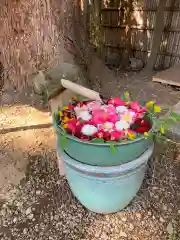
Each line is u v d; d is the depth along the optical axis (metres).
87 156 1.18
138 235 1.39
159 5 4.35
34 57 2.55
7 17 2.42
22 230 1.44
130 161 1.21
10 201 1.62
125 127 1.22
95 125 1.25
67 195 1.65
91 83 3.36
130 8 4.86
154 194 1.64
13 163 1.94
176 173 1.81
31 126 2.38
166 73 4.04
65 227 1.45
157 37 4.56
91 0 4.37
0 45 2.62
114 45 5.39
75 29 2.93
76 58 2.95
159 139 2.07
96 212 1.51
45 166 1.92
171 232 1.40
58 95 1.75
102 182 1.25
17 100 2.75
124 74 4.50
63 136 1.21
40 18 2.40
